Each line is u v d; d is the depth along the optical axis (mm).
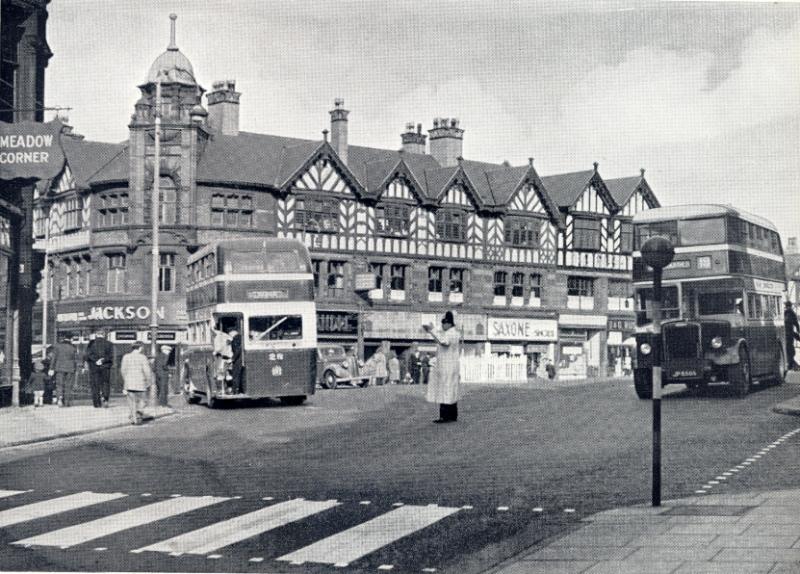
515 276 52688
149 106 44812
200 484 12906
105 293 45188
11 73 27219
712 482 11977
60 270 47656
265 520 10523
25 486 13133
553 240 53469
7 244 26312
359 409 23859
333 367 39531
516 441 15969
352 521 10367
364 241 48094
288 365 25875
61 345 27062
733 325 21641
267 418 21984
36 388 26797
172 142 44625
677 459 13789
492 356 44969
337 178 47531
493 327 51531
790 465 13086
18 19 27266
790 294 28000
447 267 50625
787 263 27969
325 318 46938
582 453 14453
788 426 16984
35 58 27797
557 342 53312
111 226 45000
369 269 48375
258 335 25797
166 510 11219
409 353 49312
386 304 48844
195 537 9852
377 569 8555
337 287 47656
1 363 26234
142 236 44406
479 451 14961
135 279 44500
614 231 54875
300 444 16750
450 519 10328
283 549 9320
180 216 44375
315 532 9930
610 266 54781
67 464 15141
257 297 25906
